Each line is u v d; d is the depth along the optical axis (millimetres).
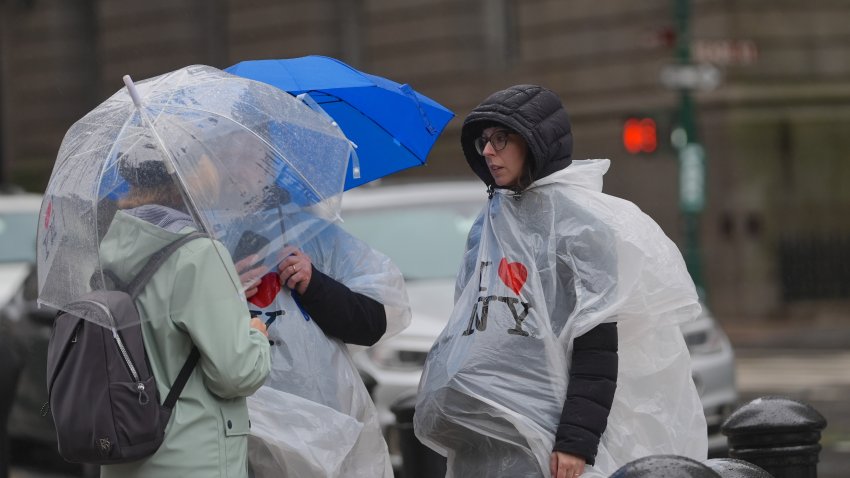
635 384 15203
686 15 66312
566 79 87062
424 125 18094
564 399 14773
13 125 114875
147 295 13828
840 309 79688
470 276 15859
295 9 99062
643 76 83000
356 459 16312
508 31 92438
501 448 15070
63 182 14438
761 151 79562
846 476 31641
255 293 15641
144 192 14156
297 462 15375
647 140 66250
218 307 13875
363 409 16266
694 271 68188
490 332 14984
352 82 17234
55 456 36969
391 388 29625
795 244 79750
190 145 14312
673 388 15320
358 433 15695
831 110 80375
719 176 79688
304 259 15773
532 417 14734
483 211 16047
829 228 80312
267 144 14828
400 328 16750
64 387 13531
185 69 15375
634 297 14680
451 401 15094
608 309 14562
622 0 83875
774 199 79750
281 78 17078
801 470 17172
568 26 86812
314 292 15766
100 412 13359
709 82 66312
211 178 14359
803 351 63438
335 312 15891
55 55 112500
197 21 105500
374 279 16453
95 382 13438
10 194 48781
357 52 98875
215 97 14859
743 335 71438
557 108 15164
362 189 36656
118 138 14328
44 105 113250
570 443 14438
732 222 79438
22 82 114312
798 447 17109
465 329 15234
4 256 43750
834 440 37375
